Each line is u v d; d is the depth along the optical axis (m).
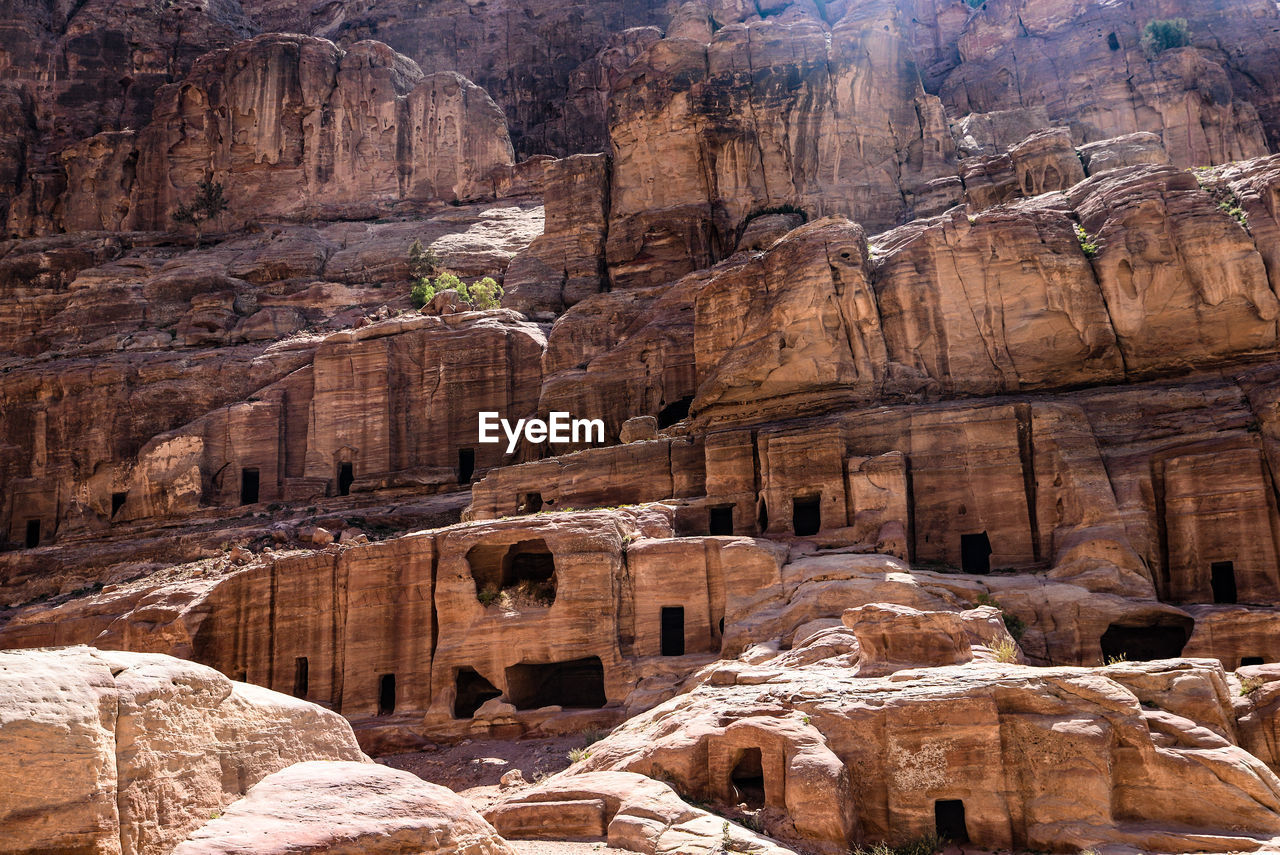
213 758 11.73
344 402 55.41
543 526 32.47
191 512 55.38
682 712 22.20
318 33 114.44
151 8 102.38
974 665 20.64
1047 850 17.19
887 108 61.34
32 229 87.94
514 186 83.62
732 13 82.50
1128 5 80.31
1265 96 75.69
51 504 61.56
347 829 10.19
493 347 54.19
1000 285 37.06
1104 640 28.02
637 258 61.53
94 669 10.78
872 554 30.16
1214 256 34.59
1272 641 24.55
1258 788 16.70
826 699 19.83
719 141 61.69
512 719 30.61
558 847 17.89
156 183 85.25
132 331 69.94
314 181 84.00
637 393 48.03
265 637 37.19
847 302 38.06
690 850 16.91
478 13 110.12
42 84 97.06
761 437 34.84
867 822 18.45
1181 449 30.53
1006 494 31.84
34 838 9.67
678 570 31.30
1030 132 67.94
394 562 34.94
